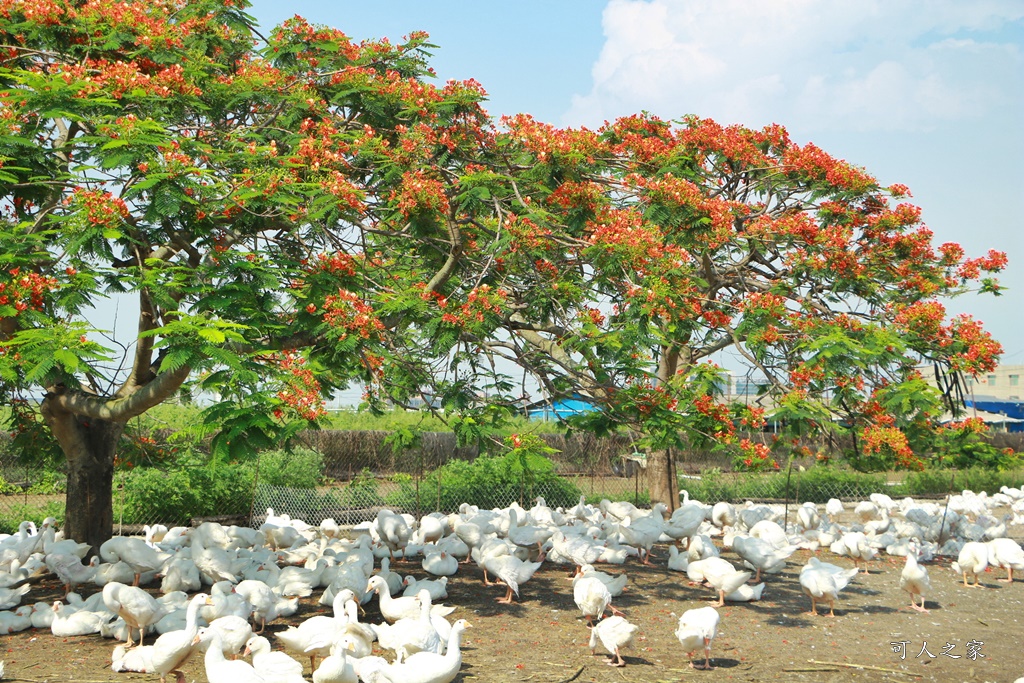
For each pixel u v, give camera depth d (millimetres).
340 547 13922
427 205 10680
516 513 15555
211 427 8758
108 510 13344
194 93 10906
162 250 12336
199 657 8906
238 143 11250
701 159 17344
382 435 25516
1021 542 18922
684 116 17734
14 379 8438
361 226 11180
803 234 15023
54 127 11031
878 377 13898
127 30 11586
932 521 17531
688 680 8445
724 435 11680
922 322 14203
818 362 12688
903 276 15898
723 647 9711
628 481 25594
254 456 9164
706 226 12859
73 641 9539
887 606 12078
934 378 14398
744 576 11531
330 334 9602
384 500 21078
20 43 11328
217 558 11297
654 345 11516
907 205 15812
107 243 8898
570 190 11750
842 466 26641
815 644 9938
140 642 9125
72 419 12875
